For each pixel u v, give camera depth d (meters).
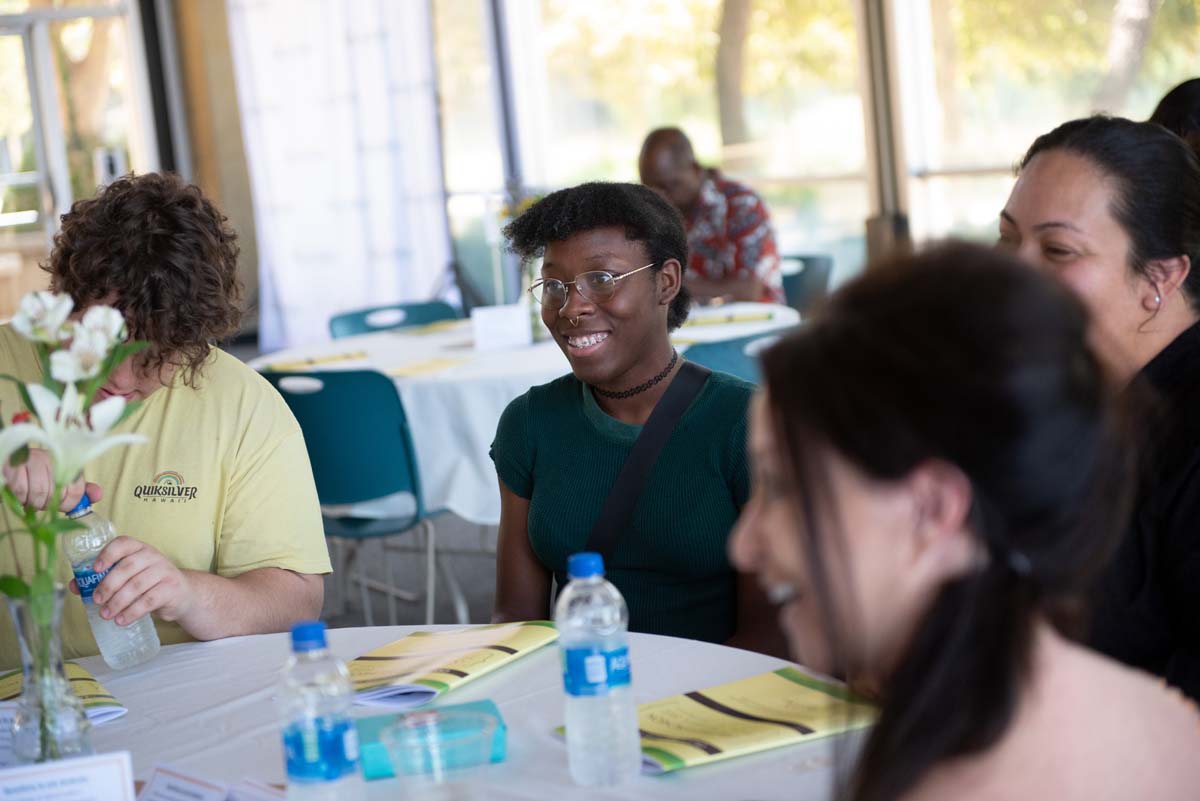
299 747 1.13
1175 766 0.76
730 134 6.36
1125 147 1.39
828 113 5.92
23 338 1.81
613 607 1.15
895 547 0.70
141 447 1.75
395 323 4.46
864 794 0.73
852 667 0.75
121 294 1.58
